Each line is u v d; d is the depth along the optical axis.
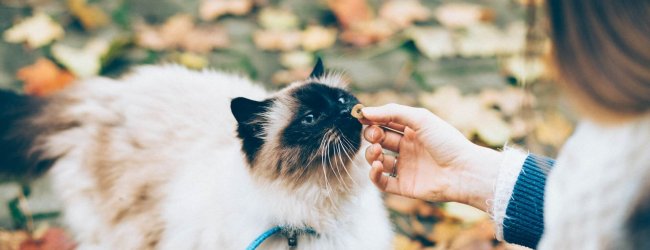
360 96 3.36
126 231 2.43
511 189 1.88
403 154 2.06
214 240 2.14
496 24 3.90
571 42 1.10
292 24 3.85
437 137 1.97
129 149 2.45
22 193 2.84
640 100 1.08
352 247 2.16
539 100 1.33
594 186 1.24
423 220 2.83
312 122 2.08
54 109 2.65
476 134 3.17
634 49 1.05
